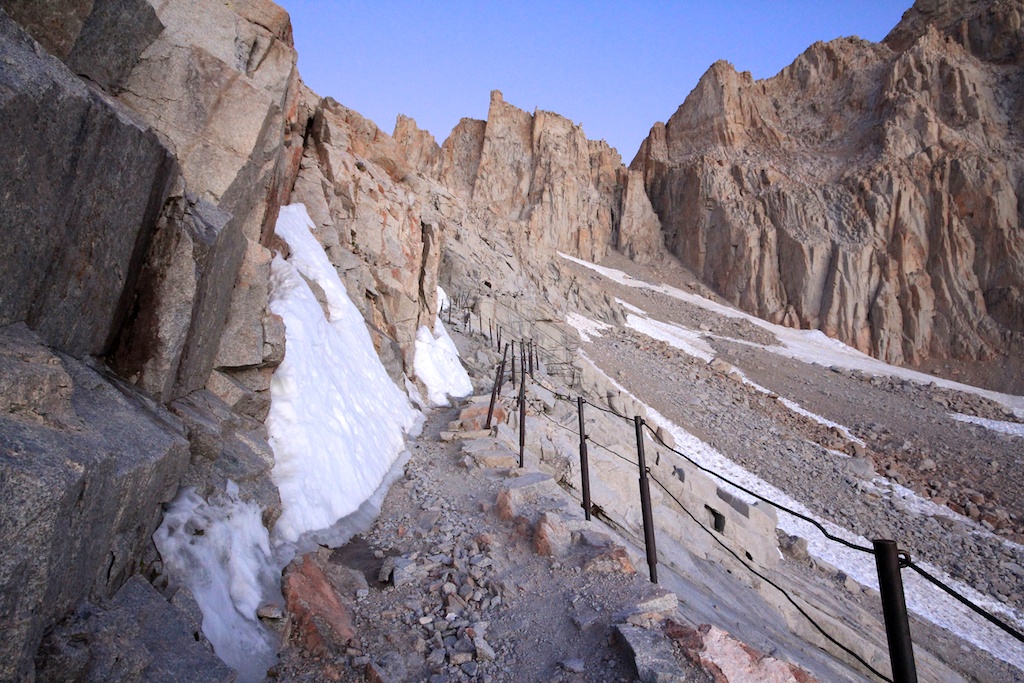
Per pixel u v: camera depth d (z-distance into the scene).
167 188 5.21
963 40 97.38
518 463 11.12
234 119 7.21
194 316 5.82
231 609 4.54
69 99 3.47
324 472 7.62
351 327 12.20
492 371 23.09
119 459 3.50
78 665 2.80
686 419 34.56
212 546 4.70
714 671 4.43
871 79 100.62
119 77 6.23
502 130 97.81
